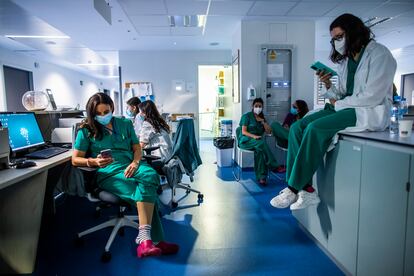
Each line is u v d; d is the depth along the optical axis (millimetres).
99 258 1970
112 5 3703
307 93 4605
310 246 2092
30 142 2365
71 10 3338
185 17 4355
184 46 6027
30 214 1812
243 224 2500
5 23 4164
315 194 1983
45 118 2957
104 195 1945
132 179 1942
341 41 1817
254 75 4520
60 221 2623
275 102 4605
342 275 1727
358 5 3855
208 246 2111
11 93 6469
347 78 1921
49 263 1916
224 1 3623
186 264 1878
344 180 1685
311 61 4559
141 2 3607
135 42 5570
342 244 1728
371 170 1433
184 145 2934
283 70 4578
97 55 6953
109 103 2117
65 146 2719
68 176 2074
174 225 2490
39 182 1826
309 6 3861
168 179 2736
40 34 4844
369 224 1456
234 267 1837
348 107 1799
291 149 1986
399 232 1250
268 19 4391
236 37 4816
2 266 1811
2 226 1799
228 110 7566
